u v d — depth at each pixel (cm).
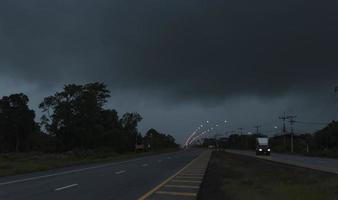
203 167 5106
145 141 18012
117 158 8194
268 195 2080
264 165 5544
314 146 14250
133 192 2350
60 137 13312
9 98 14775
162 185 2786
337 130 13788
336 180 3000
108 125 15238
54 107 13450
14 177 3416
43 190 2425
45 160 6406
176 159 7900
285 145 15788
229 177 3559
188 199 2069
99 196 2150
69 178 3338
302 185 2680
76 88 13562
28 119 14888
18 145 14725
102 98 14750
